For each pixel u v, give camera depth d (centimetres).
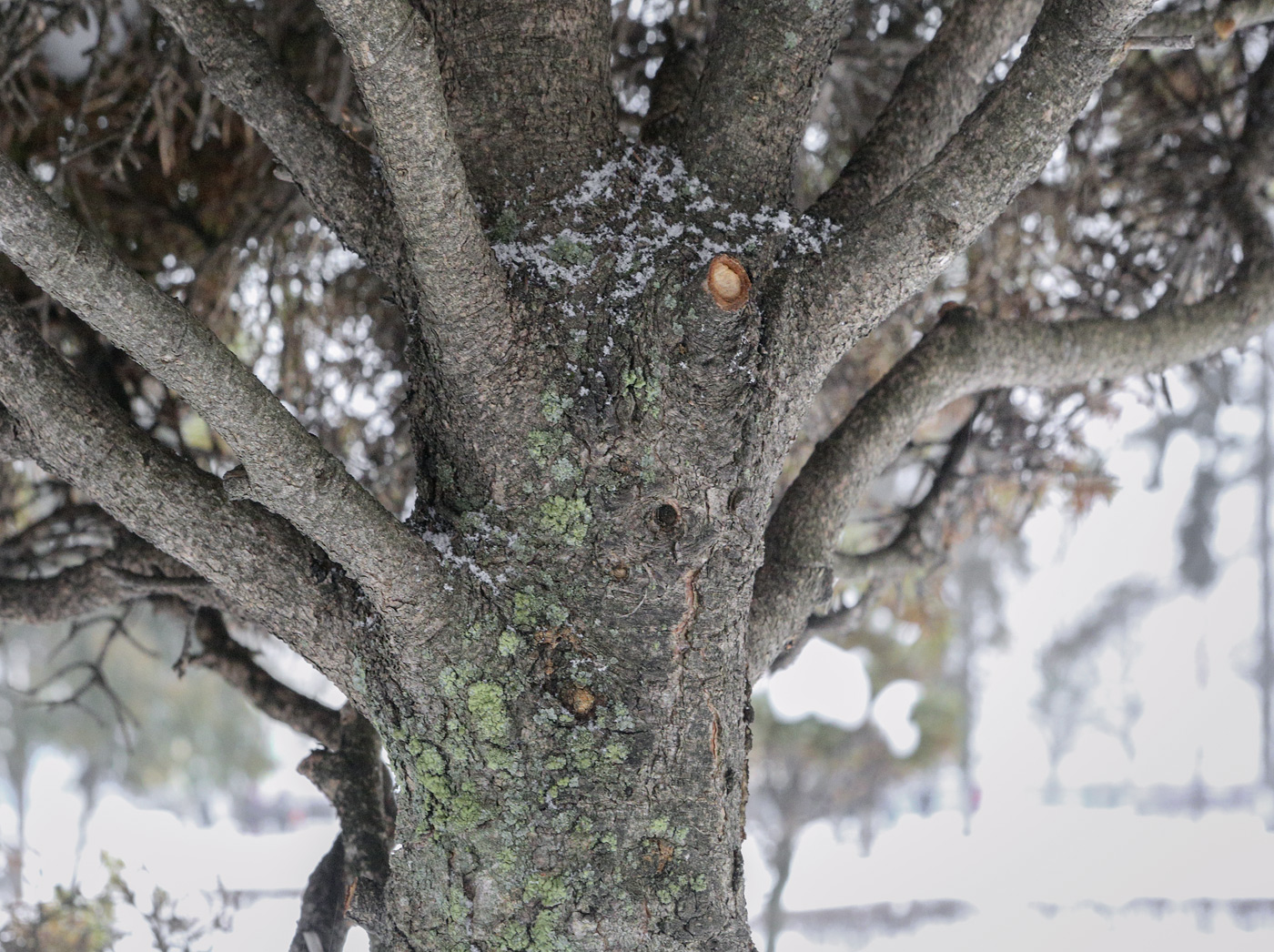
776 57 224
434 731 206
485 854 202
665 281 196
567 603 205
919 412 287
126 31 425
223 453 430
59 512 379
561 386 204
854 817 1620
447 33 230
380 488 452
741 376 194
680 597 204
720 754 212
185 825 1670
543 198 218
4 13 404
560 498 205
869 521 388
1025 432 425
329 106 405
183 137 466
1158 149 461
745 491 205
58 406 205
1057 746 3097
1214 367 481
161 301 171
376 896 224
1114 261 444
